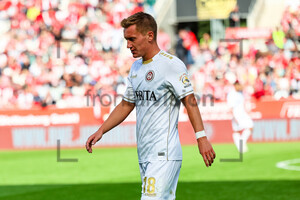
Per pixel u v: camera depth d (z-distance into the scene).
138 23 12.12
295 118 50.41
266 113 50.81
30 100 59.22
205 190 27.56
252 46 62.69
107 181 31.80
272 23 68.31
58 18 64.94
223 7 65.62
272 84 60.69
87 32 64.38
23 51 62.78
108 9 66.31
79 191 28.48
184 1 67.00
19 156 46.12
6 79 60.44
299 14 66.69
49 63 61.38
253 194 26.16
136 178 32.59
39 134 51.16
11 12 65.75
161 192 11.98
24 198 26.69
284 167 35.72
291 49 63.41
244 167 36.25
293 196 25.39
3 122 51.62
